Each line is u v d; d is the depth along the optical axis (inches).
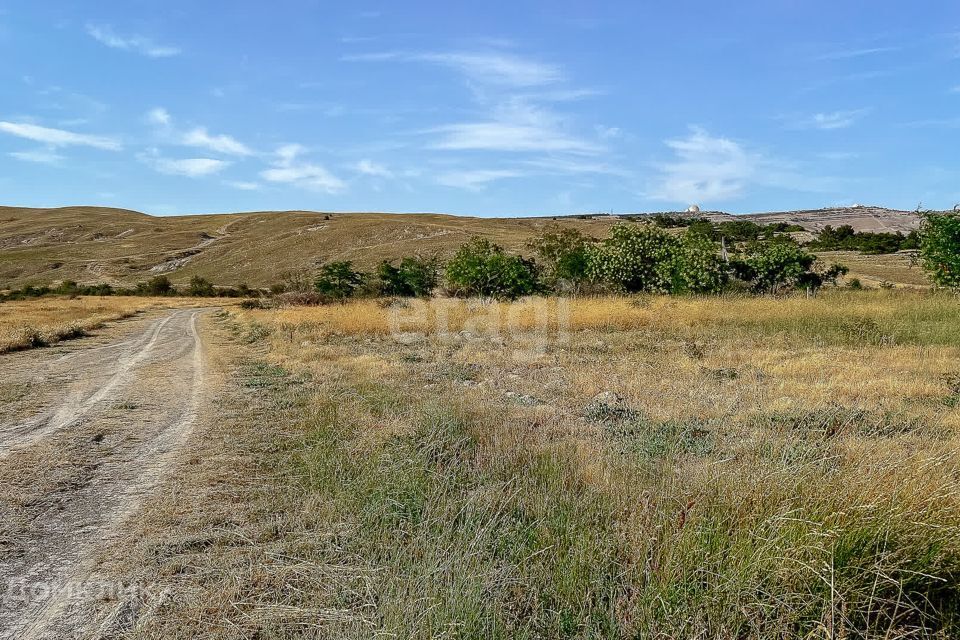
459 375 442.6
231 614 134.9
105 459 258.2
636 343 609.9
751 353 515.2
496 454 214.4
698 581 127.6
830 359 470.0
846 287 1362.0
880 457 166.6
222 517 188.9
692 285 1101.1
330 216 5954.7
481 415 273.6
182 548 168.6
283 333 816.9
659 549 137.0
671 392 356.5
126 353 692.1
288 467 236.5
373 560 150.9
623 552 142.9
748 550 127.5
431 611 119.0
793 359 476.7
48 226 5757.9
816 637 112.3
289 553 162.7
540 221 5506.9
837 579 121.1
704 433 259.9
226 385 442.3
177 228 5890.8
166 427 315.6
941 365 431.2
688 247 1147.9
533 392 373.7
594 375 426.3
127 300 2454.5
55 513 197.5
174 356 650.8
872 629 117.5
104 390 429.7
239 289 3085.6
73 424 322.7
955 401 316.5
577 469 199.8
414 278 1435.8
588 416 297.6
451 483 191.6
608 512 161.2
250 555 161.9
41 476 234.1
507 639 117.9
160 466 245.9
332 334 794.2
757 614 117.6
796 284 1146.7
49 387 447.2
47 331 897.5
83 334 955.3
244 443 275.6
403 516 173.5
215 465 244.5
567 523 154.3
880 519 129.9
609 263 1219.2
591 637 117.9
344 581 144.9
